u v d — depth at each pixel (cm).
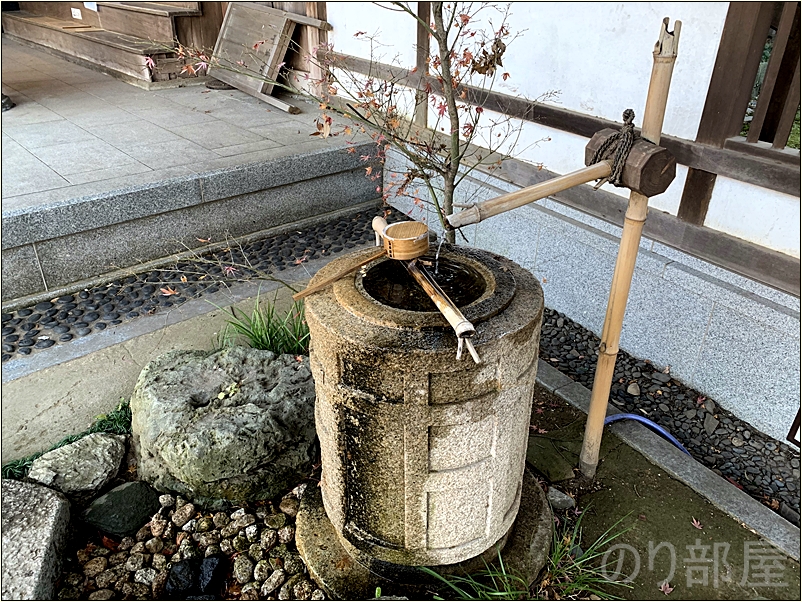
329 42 632
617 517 270
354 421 196
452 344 175
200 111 641
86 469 272
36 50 980
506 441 205
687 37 313
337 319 189
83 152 506
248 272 464
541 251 427
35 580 216
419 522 209
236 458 261
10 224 383
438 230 527
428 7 468
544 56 400
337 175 552
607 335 259
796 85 273
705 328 333
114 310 409
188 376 303
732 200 316
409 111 532
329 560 238
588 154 236
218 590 242
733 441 318
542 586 238
